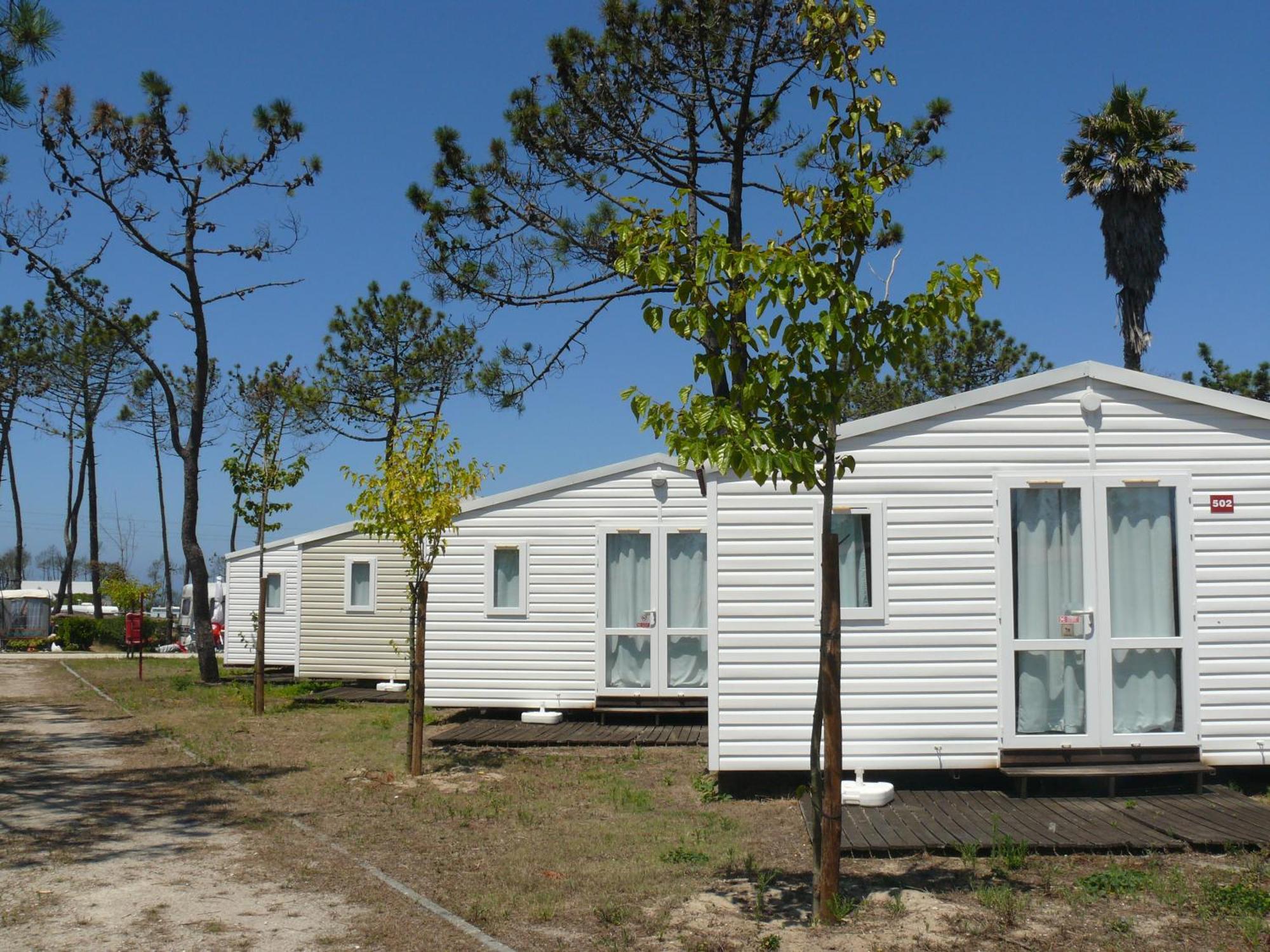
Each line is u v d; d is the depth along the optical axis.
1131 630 8.66
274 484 16.45
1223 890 5.84
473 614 14.86
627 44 12.80
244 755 11.51
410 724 10.27
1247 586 8.66
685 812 8.45
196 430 22.00
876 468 8.79
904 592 8.70
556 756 11.55
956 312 5.53
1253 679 8.59
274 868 6.77
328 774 10.28
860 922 5.56
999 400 8.81
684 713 14.08
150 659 30.83
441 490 10.44
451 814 8.38
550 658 14.68
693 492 14.55
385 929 5.55
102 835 7.69
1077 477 8.73
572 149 13.23
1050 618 8.69
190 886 6.34
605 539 14.59
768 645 8.83
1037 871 6.42
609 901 6.00
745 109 12.66
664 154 13.18
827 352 5.41
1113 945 5.18
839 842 5.92
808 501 8.86
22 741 12.59
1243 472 8.73
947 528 8.73
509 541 14.84
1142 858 6.65
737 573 8.89
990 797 8.30
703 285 5.47
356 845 7.39
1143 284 19.59
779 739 8.77
